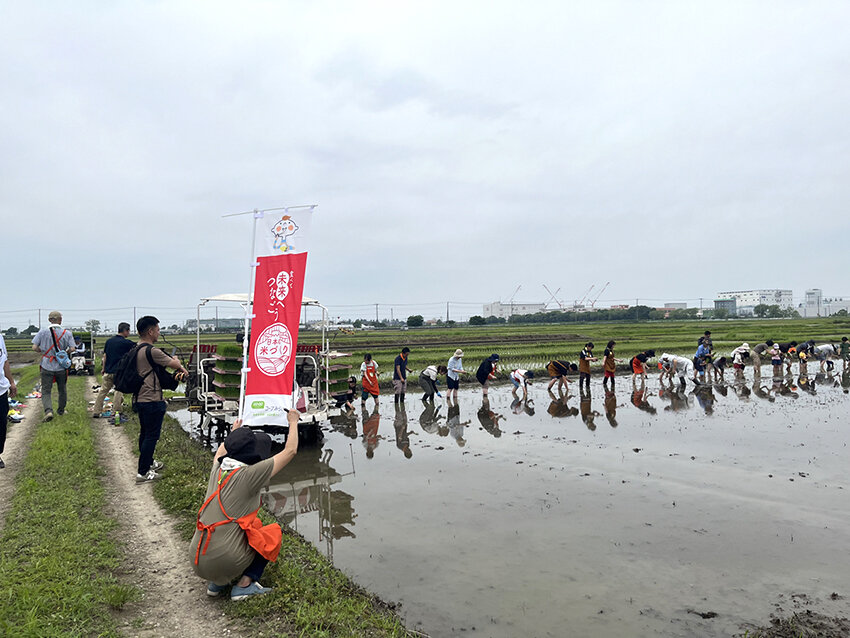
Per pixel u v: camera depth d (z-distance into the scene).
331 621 4.58
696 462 10.02
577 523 7.30
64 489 7.49
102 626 4.39
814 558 6.19
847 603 5.26
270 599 4.82
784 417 13.97
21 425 11.78
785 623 4.90
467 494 8.57
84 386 19.05
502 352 32.69
